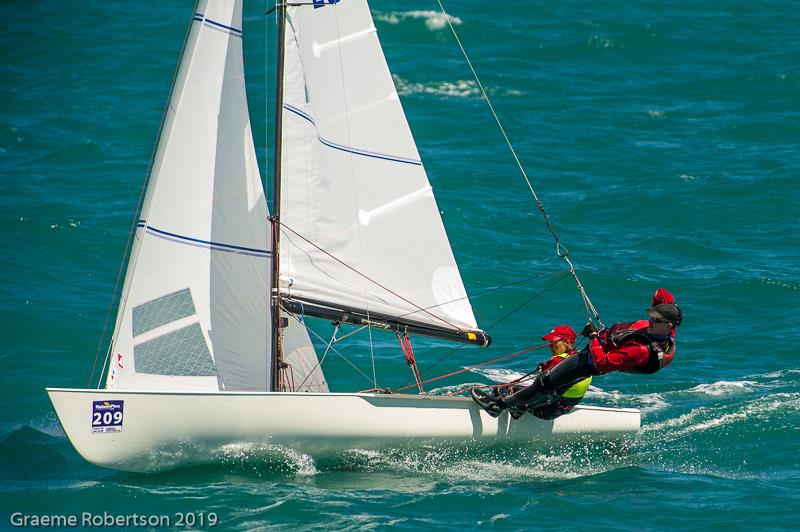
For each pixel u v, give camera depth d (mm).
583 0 128625
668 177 78938
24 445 40906
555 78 104562
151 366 36500
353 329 56625
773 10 124125
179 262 36500
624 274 62031
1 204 71688
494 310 58125
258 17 117438
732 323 56031
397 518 33531
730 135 88812
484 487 36688
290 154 37656
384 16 117375
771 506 34625
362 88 38969
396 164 39625
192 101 36156
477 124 91938
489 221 71125
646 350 36719
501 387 40500
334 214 38625
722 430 42688
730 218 71438
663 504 34969
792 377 48906
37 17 125125
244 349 37656
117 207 72812
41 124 91312
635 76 105375
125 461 35844
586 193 76562
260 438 36750
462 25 117625
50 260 63406
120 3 132500
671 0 128125
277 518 33406
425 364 51781
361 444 38000
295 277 38156
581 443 41625
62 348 51688
